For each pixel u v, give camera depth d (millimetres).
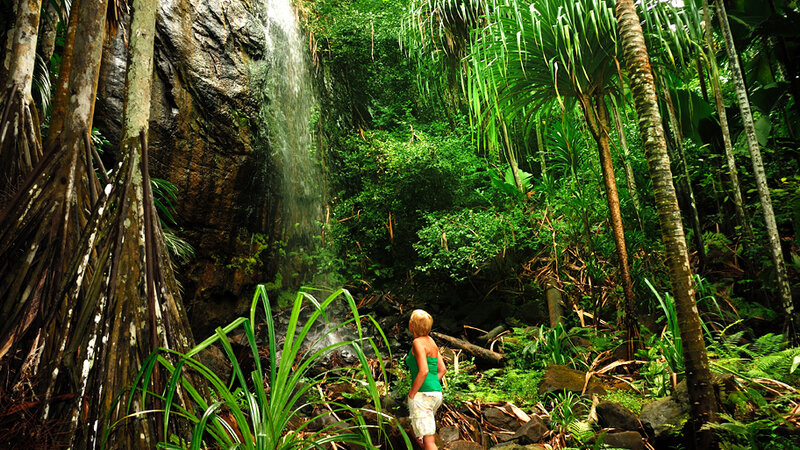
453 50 6500
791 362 3129
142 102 2750
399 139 8055
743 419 2682
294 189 7176
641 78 2863
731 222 5922
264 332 5645
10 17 3387
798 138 5559
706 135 5719
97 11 2943
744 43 5258
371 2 8320
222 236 5824
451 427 3381
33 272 2420
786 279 3879
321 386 4219
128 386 2055
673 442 2855
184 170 5387
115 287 2277
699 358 2639
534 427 3178
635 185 5391
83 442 2008
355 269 7402
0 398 2064
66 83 2928
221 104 5930
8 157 2857
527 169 8406
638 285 4867
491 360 4789
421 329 3031
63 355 2174
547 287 5801
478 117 4914
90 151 2744
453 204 7250
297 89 7656
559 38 4352
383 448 3145
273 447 1898
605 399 3387
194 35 5770
